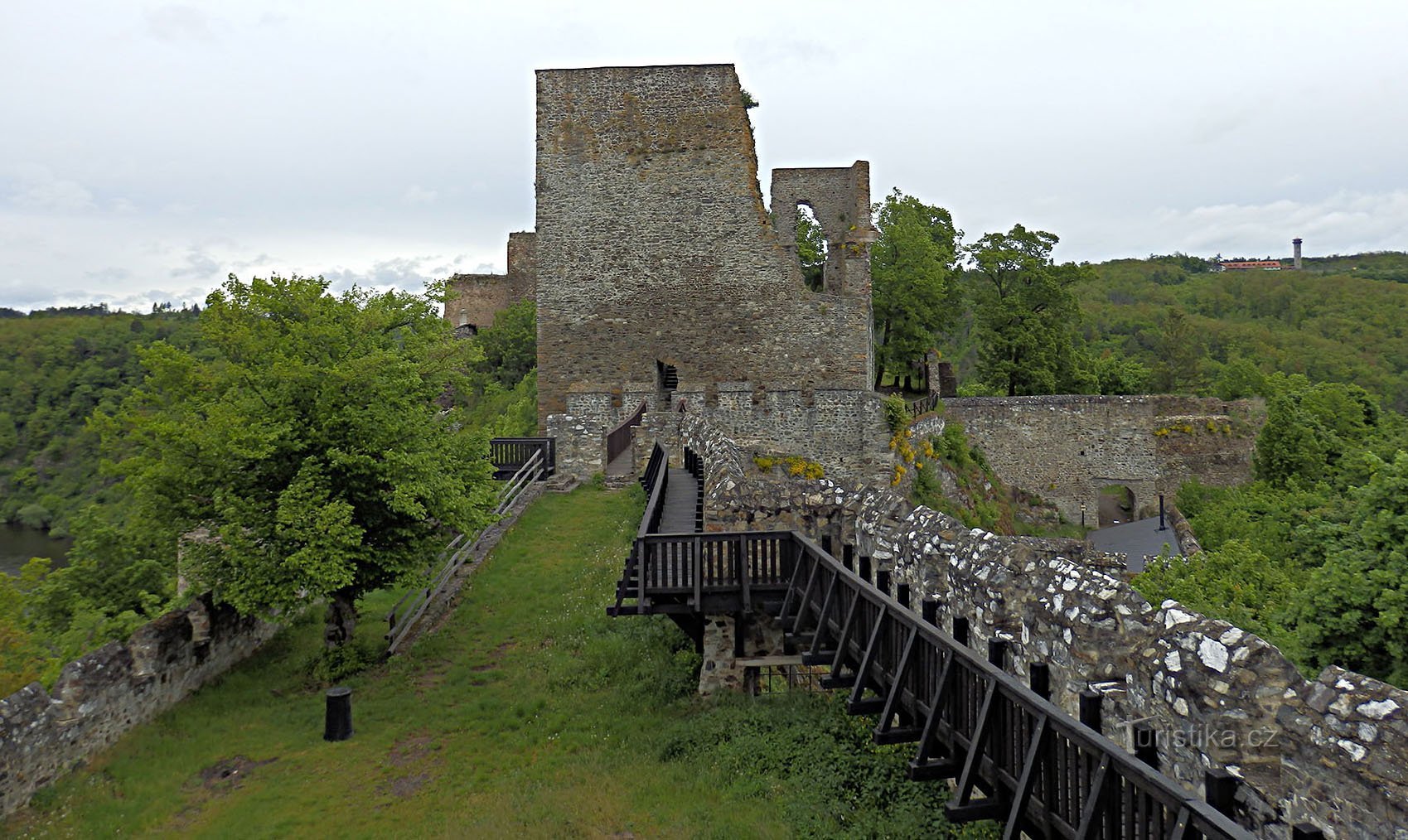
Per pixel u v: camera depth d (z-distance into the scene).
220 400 13.94
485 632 14.45
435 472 13.99
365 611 16.20
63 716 10.55
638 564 10.67
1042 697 5.55
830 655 8.98
